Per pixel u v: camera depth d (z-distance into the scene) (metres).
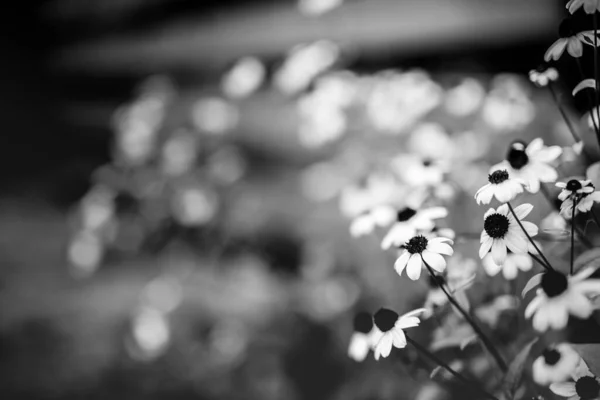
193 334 1.99
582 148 0.88
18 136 4.30
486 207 1.14
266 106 2.56
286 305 1.85
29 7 4.78
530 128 1.39
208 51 3.23
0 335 2.52
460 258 0.97
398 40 2.36
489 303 0.94
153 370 2.00
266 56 2.86
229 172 2.31
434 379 0.90
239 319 1.92
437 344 0.89
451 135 1.43
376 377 1.30
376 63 2.45
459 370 0.91
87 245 2.29
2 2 4.78
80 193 3.79
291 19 2.77
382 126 1.53
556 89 1.11
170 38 3.62
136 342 2.13
